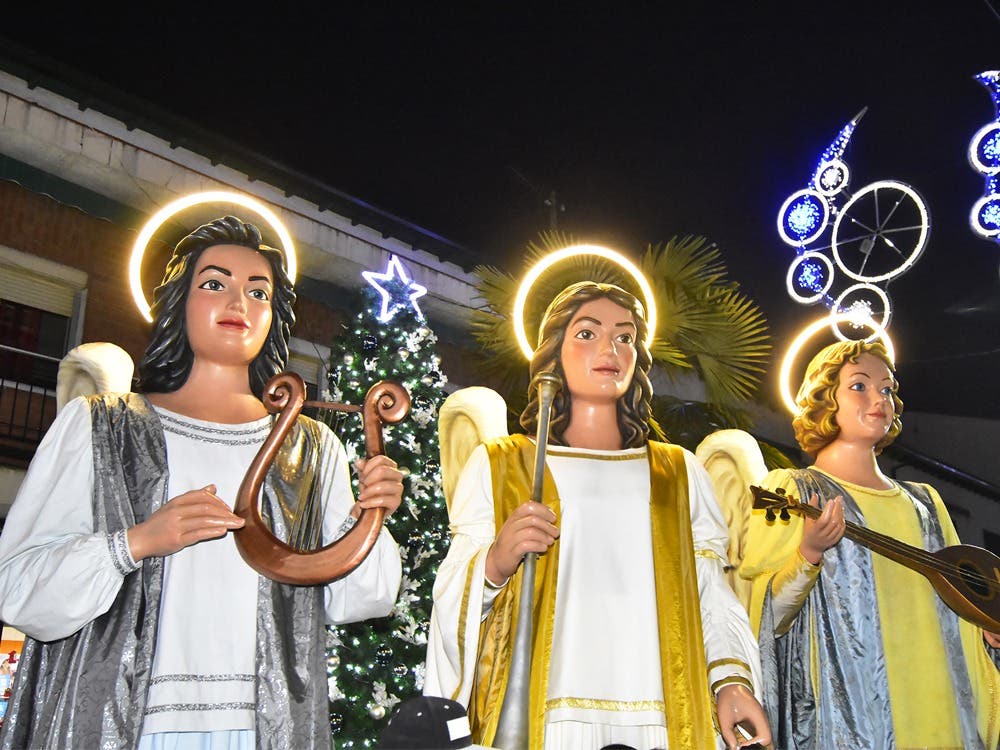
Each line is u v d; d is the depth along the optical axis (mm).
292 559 3521
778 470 5555
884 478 5555
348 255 12250
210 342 4020
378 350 7965
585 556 4219
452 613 4039
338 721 6996
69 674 3348
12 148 10125
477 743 3941
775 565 5152
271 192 11742
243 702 3535
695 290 8773
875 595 5109
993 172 7207
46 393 10727
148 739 3408
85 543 3381
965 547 5207
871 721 4887
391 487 3637
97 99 10461
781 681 5031
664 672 4027
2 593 3398
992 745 5043
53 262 10469
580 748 3932
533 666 4000
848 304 7785
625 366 4590
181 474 3732
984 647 5203
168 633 3521
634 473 4426
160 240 11094
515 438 4566
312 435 4074
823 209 7602
